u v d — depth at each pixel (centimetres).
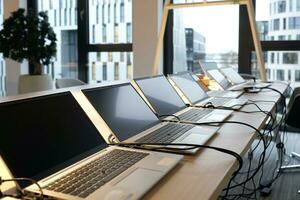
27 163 91
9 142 90
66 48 552
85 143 112
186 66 479
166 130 147
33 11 509
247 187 263
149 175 94
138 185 88
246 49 445
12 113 94
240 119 174
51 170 95
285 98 289
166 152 118
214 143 130
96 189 85
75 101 123
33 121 99
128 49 505
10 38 441
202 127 153
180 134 139
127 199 80
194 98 226
